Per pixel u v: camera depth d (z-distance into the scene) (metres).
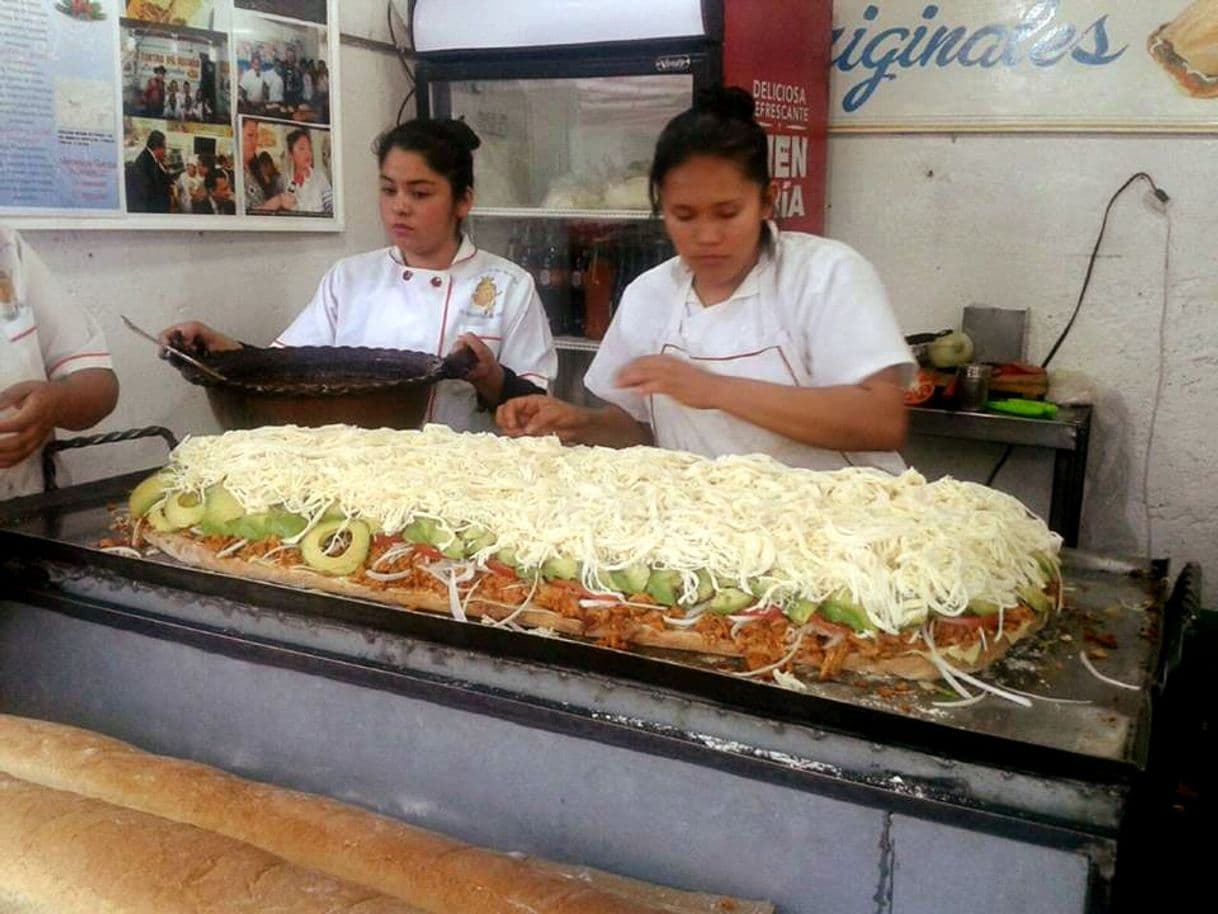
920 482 1.68
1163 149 3.21
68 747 1.55
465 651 1.41
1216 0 3.05
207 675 1.62
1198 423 3.31
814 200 3.56
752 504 1.59
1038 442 3.05
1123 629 1.52
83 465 2.77
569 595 1.52
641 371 1.83
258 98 3.08
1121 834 1.07
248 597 1.58
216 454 1.89
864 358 1.89
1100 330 3.38
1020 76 3.34
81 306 2.54
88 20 2.57
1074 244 3.37
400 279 2.66
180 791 1.44
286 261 3.29
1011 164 3.40
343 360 2.37
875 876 1.19
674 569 1.48
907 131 3.52
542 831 1.40
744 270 2.05
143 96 2.74
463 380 2.40
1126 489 3.44
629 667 1.30
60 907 1.26
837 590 1.40
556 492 1.68
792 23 3.30
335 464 1.79
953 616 1.37
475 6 3.34
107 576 1.71
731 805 1.26
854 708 1.18
